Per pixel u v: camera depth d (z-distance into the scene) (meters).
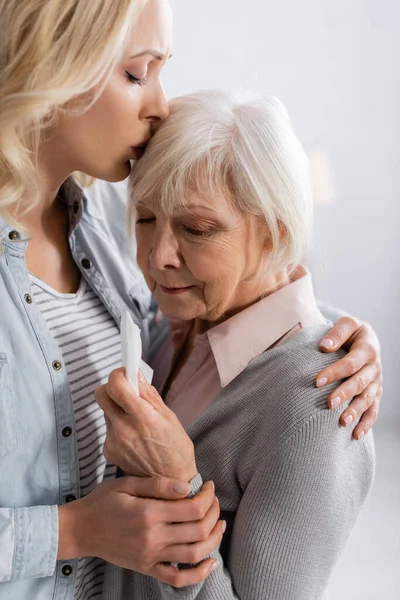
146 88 1.05
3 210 1.03
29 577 1.01
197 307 1.13
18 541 0.99
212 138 1.03
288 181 1.06
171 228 1.08
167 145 1.04
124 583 1.16
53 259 1.19
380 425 3.43
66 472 1.09
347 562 2.44
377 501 2.80
